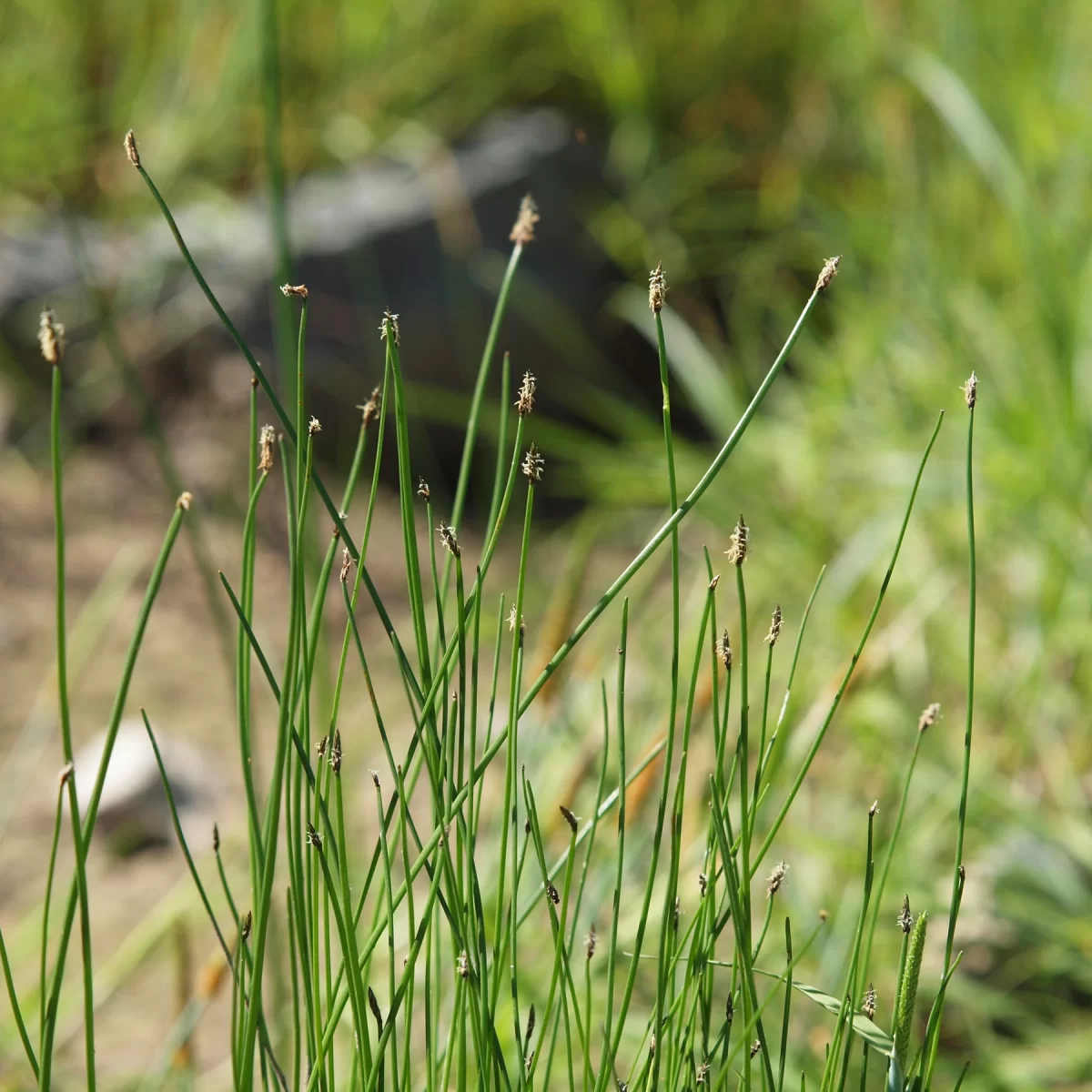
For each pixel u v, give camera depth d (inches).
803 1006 68.3
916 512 106.7
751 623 97.2
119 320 148.7
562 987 52.9
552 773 79.9
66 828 92.2
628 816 71.5
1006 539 105.8
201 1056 69.4
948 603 105.0
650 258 163.9
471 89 176.1
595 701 82.5
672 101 179.0
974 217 137.9
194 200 160.7
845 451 122.3
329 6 171.2
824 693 84.1
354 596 51.6
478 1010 52.1
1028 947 74.8
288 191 163.6
